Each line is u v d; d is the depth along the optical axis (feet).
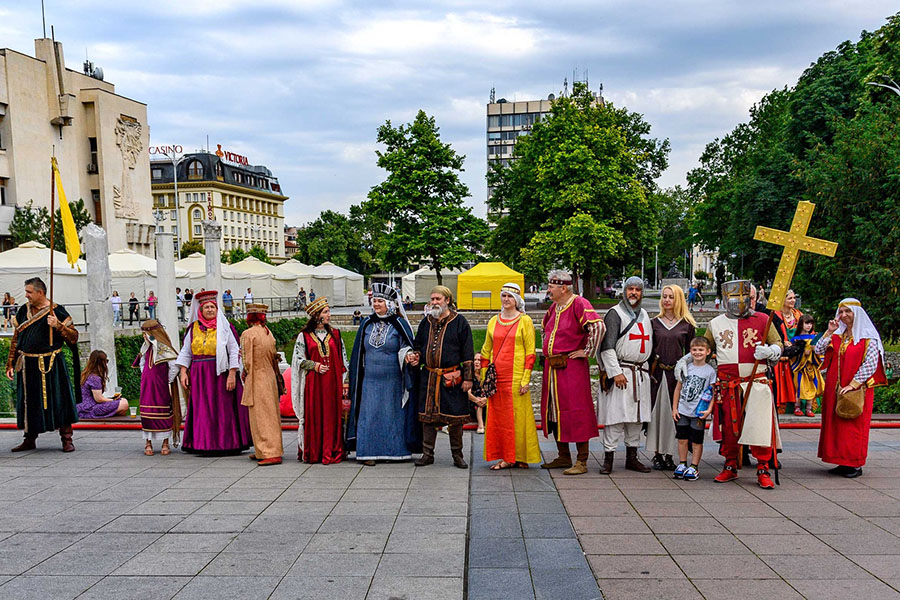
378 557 14.80
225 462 24.20
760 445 20.04
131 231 160.76
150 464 23.94
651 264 260.83
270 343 24.17
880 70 72.90
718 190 138.41
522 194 122.01
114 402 32.30
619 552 15.02
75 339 26.55
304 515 17.79
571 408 22.02
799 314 31.55
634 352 21.93
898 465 22.94
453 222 109.91
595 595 12.80
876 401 33.76
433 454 23.63
